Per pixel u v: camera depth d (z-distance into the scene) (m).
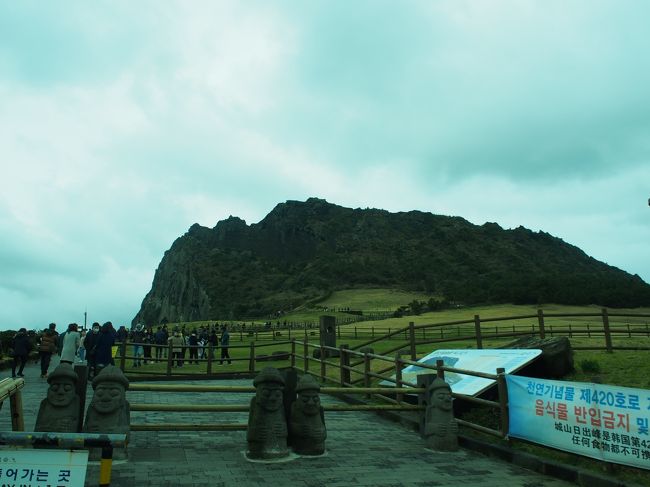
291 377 7.46
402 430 9.37
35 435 3.22
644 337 16.06
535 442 6.83
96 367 13.15
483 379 9.62
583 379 9.68
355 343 34.53
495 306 116.25
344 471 6.29
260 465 6.42
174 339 20.27
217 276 199.25
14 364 14.54
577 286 123.06
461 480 6.07
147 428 6.71
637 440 5.45
